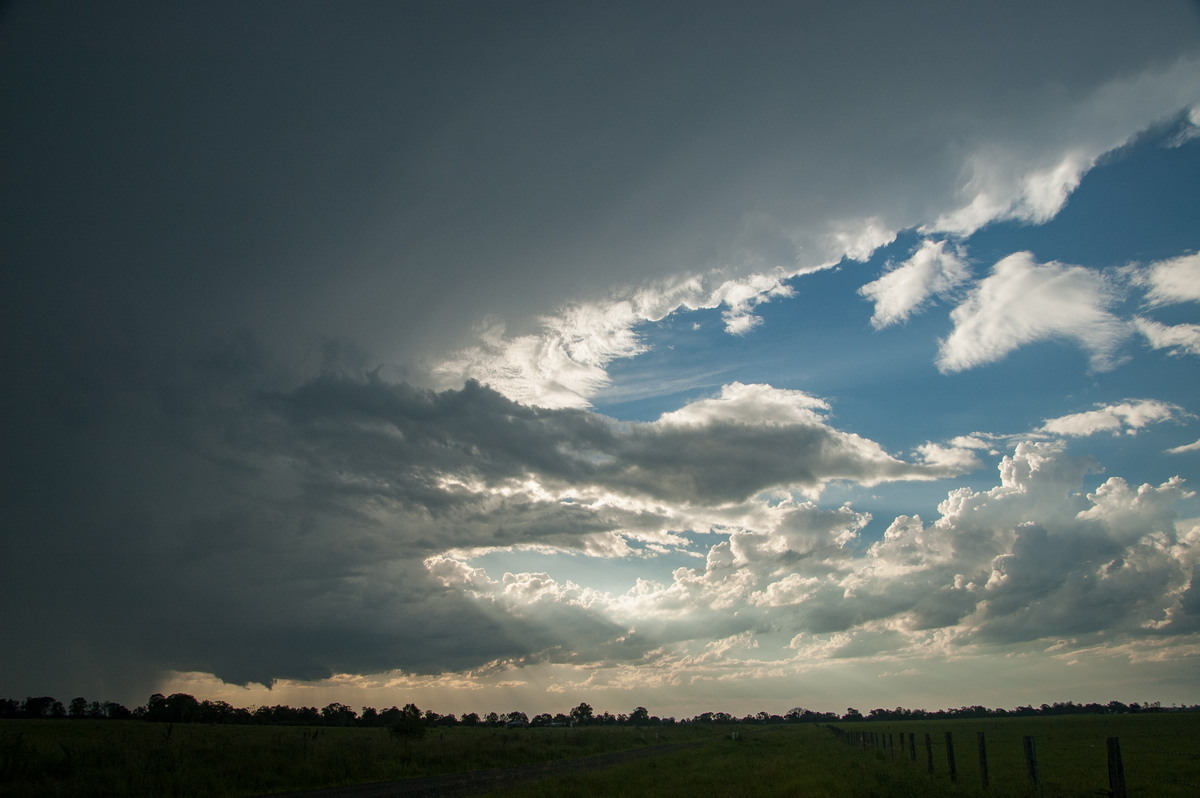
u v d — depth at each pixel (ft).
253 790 86.84
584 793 70.54
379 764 113.60
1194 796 68.85
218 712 278.46
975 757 127.13
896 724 499.92
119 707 379.96
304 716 427.33
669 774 92.89
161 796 76.84
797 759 120.16
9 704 375.04
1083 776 87.51
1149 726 261.03
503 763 137.49
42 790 73.41
